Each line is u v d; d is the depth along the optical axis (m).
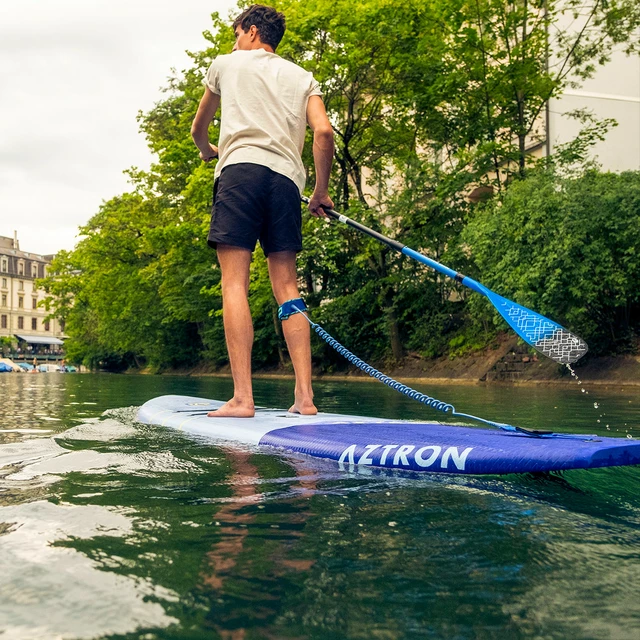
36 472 1.91
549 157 13.85
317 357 20.14
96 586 0.94
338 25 14.97
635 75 17.95
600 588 0.94
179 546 1.14
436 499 1.54
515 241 11.56
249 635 0.78
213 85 3.61
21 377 19.44
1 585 0.94
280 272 3.48
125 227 26.77
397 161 17.11
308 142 15.64
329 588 0.93
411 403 5.78
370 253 16.88
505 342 14.98
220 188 3.40
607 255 10.89
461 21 15.17
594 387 10.22
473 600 0.89
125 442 2.61
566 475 1.80
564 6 15.37
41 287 36.91
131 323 30.94
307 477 1.84
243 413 3.20
